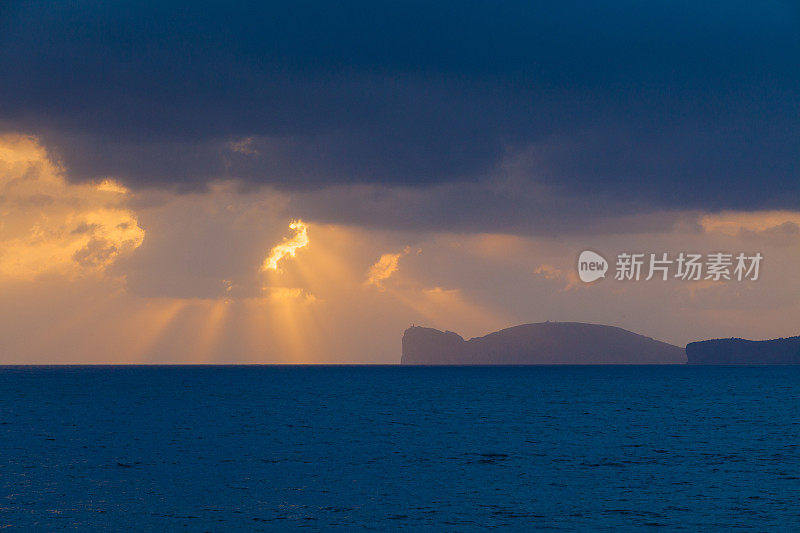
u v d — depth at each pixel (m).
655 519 39.78
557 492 46.56
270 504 42.75
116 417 96.88
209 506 42.16
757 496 45.38
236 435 75.88
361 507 42.16
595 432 79.56
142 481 49.38
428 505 42.81
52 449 64.94
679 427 85.06
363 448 66.12
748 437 75.12
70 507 41.78
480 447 67.19
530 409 112.56
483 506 42.59
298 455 61.59
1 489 46.50
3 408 112.38
